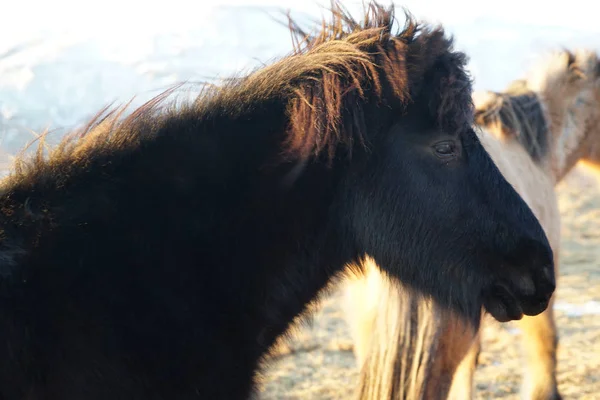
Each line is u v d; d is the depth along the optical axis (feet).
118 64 95.61
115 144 9.49
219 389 9.22
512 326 21.85
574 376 21.40
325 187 10.05
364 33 10.48
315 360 23.41
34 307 8.35
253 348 9.71
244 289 9.55
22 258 8.54
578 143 18.19
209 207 9.46
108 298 8.71
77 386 8.36
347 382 21.43
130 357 8.68
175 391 8.92
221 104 9.93
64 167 9.23
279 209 9.78
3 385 7.98
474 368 16.21
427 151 10.41
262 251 9.71
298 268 10.10
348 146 9.99
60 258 8.68
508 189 10.78
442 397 13.44
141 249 9.04
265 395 20.29
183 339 8.96
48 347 8.27
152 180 9.39
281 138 9.81
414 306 13.50
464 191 10.50
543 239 10.88
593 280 32.89
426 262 10.53
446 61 10.48
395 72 10.18
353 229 10.36
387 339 13.65
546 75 17.43
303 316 10.68
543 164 16.01
